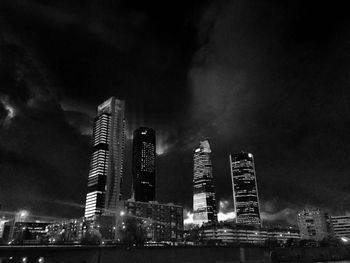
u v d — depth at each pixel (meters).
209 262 122.62
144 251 109.94
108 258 103.38
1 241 164.38
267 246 148.50
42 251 96.94
